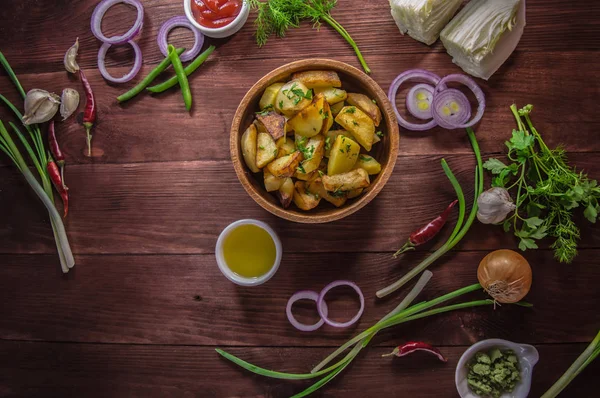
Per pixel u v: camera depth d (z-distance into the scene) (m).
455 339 0.95
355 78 0.87
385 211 0.95
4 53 0.99
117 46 0.98
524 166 0.92
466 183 0.95
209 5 0.93
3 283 0.99
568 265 0.94
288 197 0.87
